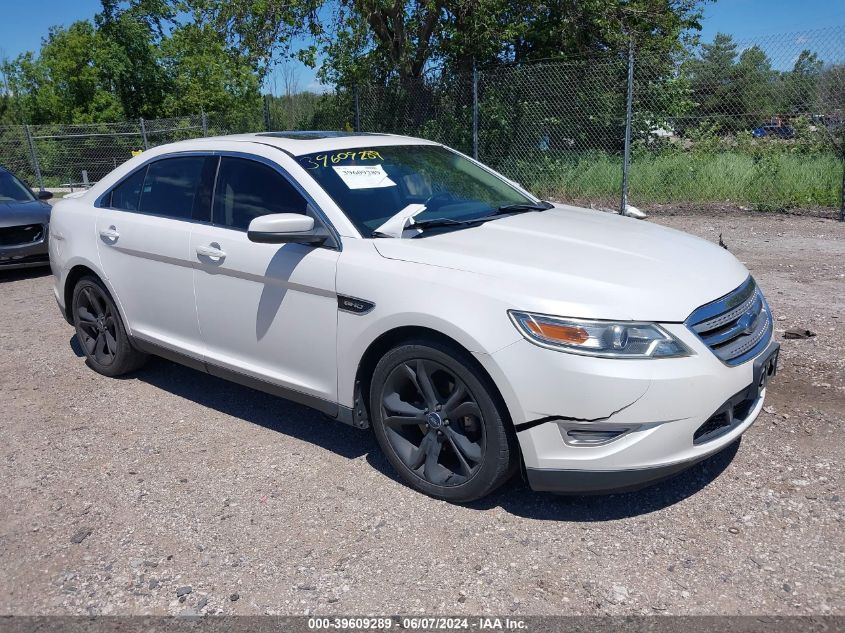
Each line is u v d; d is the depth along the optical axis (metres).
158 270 4.38
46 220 8.70
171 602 2.77
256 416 4.42
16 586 2.90
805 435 3.83
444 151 4.73
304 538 3.13
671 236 3.87
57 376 5.20
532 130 12.91
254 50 13.66
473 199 4.24
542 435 2.98
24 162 21.12
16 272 9.06
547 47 14.38
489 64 14.53
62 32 25.70
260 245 3.80
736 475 3.49
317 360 3.65
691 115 11.58
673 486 3.44
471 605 2.69
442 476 3.35
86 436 4.21
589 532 3.11
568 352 2.89
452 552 3.00
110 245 4.68
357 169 3.99
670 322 2.95
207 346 4.23
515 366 2.96
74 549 3.12
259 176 4.00
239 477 3.68
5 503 3.51
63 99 25.67
